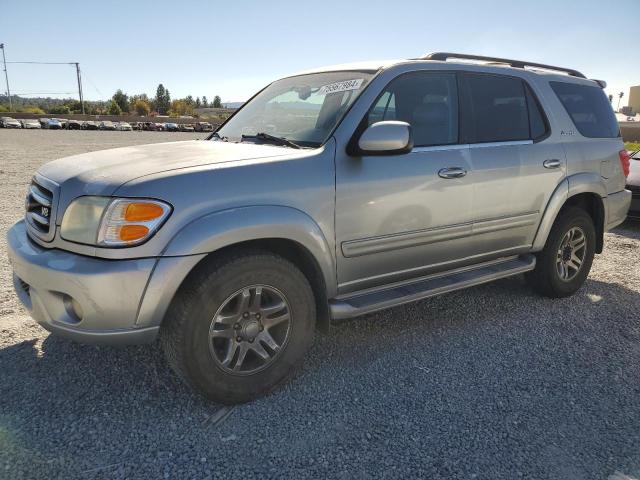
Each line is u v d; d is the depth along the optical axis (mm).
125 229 2426
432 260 3598
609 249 6562
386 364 3340
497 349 3598
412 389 3045
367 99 3225
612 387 3133
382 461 2412
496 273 3947
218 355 2754
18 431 2539
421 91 3520
